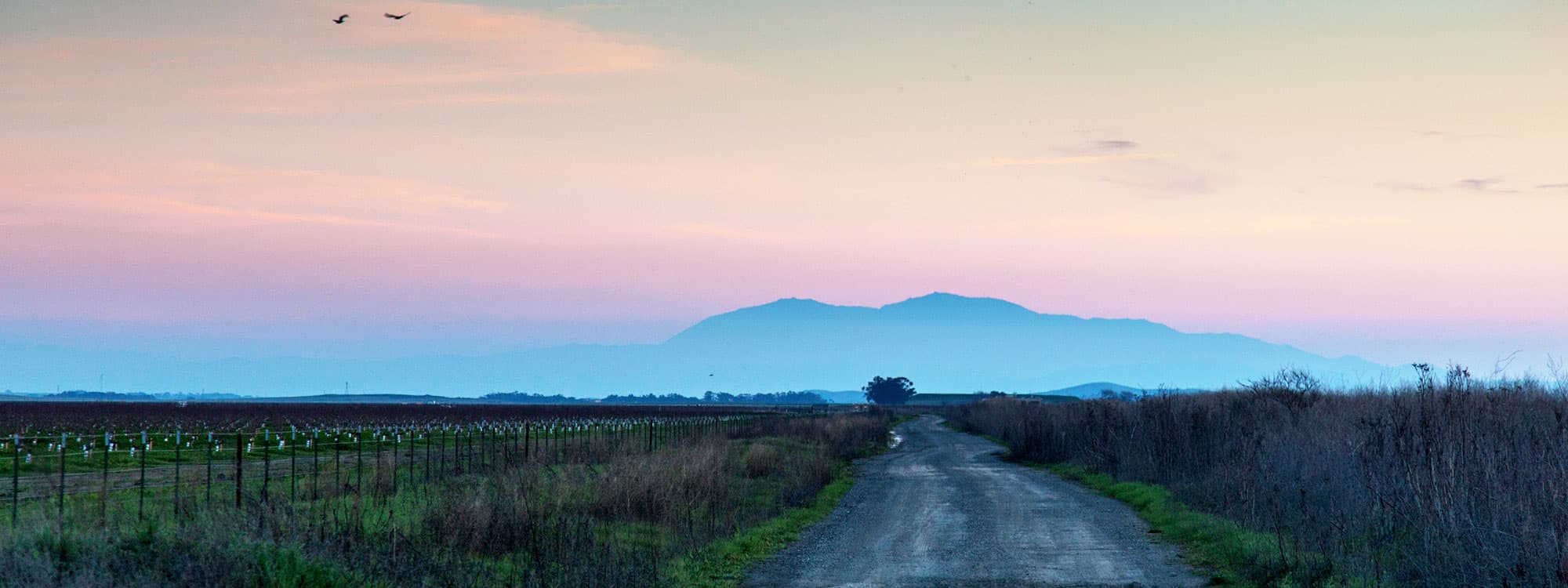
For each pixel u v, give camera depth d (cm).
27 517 1312
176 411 10319
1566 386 1991
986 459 4875
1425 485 1619
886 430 7956
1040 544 1888
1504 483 1512
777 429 6369
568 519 1673
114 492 2133
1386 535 1642
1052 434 4519
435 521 1584
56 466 2980
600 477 2211
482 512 1591
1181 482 2747
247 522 1229
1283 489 2083
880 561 1688
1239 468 2259
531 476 2127
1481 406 1814
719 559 1659
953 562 1680
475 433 6047
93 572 1010
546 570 1345
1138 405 3903
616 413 12456
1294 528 1756
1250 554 1616
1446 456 1620
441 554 1351
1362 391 2970
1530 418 1806
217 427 6706
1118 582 1498
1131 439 3538
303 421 7919
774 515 2300
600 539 1688
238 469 1725
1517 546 1327
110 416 8331
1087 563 1667
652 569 1434
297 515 1367
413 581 1216
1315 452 2198
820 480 3222
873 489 3112
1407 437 1797
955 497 2844
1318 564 1481
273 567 1120
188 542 1130
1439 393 1872
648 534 1848
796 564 1656
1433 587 1354
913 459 4844
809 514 2359
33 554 1031
